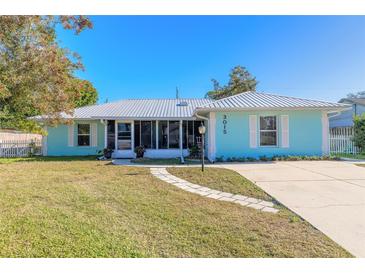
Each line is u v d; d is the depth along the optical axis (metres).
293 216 4.43
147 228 3.96
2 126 16.66
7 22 12.30
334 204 5.10
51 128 17.73
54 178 8.16
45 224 4.07
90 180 7.80
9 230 3.82
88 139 17.86
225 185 6.95
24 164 12.36
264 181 7.40
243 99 14.38
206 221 4.25
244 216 4.48
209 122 13.51
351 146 15.33
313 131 13.14
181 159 13.83
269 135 13.21
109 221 4.25
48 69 13.07
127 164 12.17
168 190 6.48
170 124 17.14
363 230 3.77
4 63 12.91
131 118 16.31
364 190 6.25
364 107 22.72
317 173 8.69
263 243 3.41
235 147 13.16
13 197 5.73
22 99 13.90
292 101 13.66
